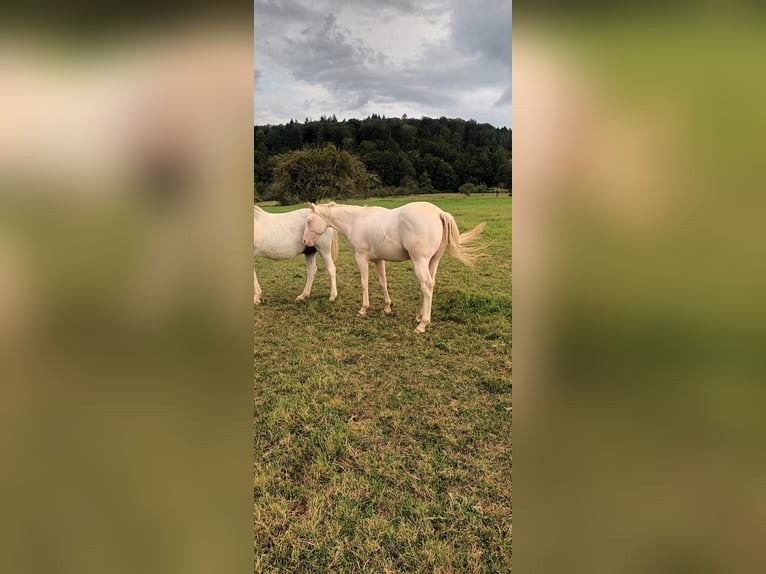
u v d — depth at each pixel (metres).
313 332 4.49
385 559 1.97
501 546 2.00
